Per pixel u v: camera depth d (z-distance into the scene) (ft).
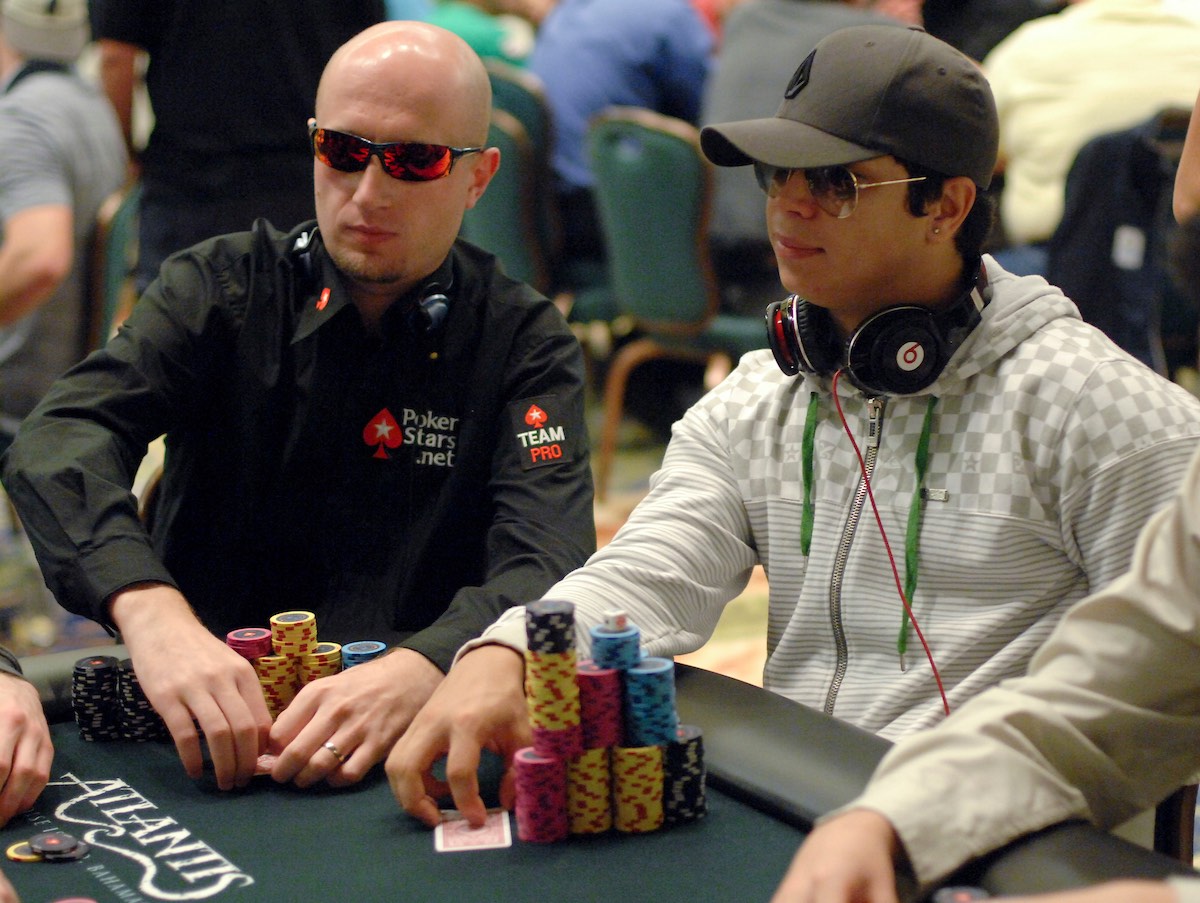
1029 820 3.48
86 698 4.83
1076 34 12.50
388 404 6.18
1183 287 3.80
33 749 4.37
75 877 3.84
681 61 15.52
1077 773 3.66
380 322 6.16
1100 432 4.71
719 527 5.30
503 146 13.92
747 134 4.87
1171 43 12.44
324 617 6.28
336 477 6.22
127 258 11.95
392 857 3.94
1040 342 4.91
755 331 13.75
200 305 6.13
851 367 4.91
